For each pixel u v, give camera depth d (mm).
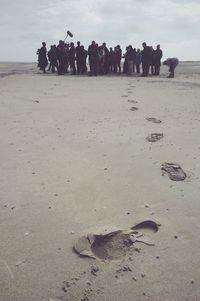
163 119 7238
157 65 15930
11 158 5215
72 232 3535
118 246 3352
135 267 3096
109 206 4020
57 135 6195
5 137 6051
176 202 4121
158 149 5617
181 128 6645
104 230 3479
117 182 4578
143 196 4246
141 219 3750
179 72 19453
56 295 2789
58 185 4465
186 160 5223
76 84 11742
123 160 5223
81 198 4180
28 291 2824
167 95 9867
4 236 3473
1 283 2900
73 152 5477
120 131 6430
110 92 10109
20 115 7375
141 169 4945
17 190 4332
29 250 3279
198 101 9086
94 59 14664
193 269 3076
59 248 3309
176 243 3412
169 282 2932
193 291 2846
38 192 4293
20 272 3016
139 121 7062
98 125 6762
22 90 10336
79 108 8000
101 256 3254
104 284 2902
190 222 3742
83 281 2930
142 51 14969
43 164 5027
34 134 6227
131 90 10602
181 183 4574
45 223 3686
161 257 3219
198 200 4164
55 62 16047
